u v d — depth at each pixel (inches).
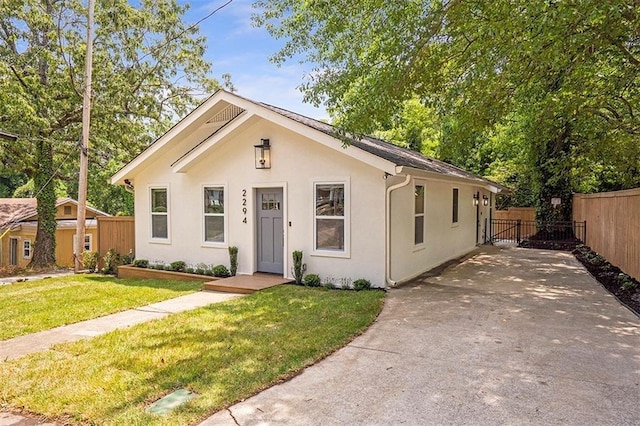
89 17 464.8
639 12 204.8
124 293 313.4
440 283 327.0
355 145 299.7
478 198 613.6
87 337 202.2
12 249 816.9
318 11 290.4
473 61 249.3
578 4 180.5
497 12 207.2
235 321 220.8
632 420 119.0
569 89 288.0
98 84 558.6
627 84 297.3
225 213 378.9
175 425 117.2
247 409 127.0
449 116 311.7
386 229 302.8
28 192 1154.7
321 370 156.3
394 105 259.1
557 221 653.9
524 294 286.2
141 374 153.0
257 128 356.2
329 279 325.1
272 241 361.4
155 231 430.6
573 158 435.2
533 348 178.5
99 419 121.8
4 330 217.5
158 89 636.1
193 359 166.4
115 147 623.5
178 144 410.6
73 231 815.1
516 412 123.8
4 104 490.0
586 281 335.0
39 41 562.3
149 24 585.0
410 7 232.7
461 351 175.5
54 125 581.0
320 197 329.1
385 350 177.2
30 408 130.6
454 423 118.1
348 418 121.3
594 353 172.4
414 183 356.8
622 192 346.3
